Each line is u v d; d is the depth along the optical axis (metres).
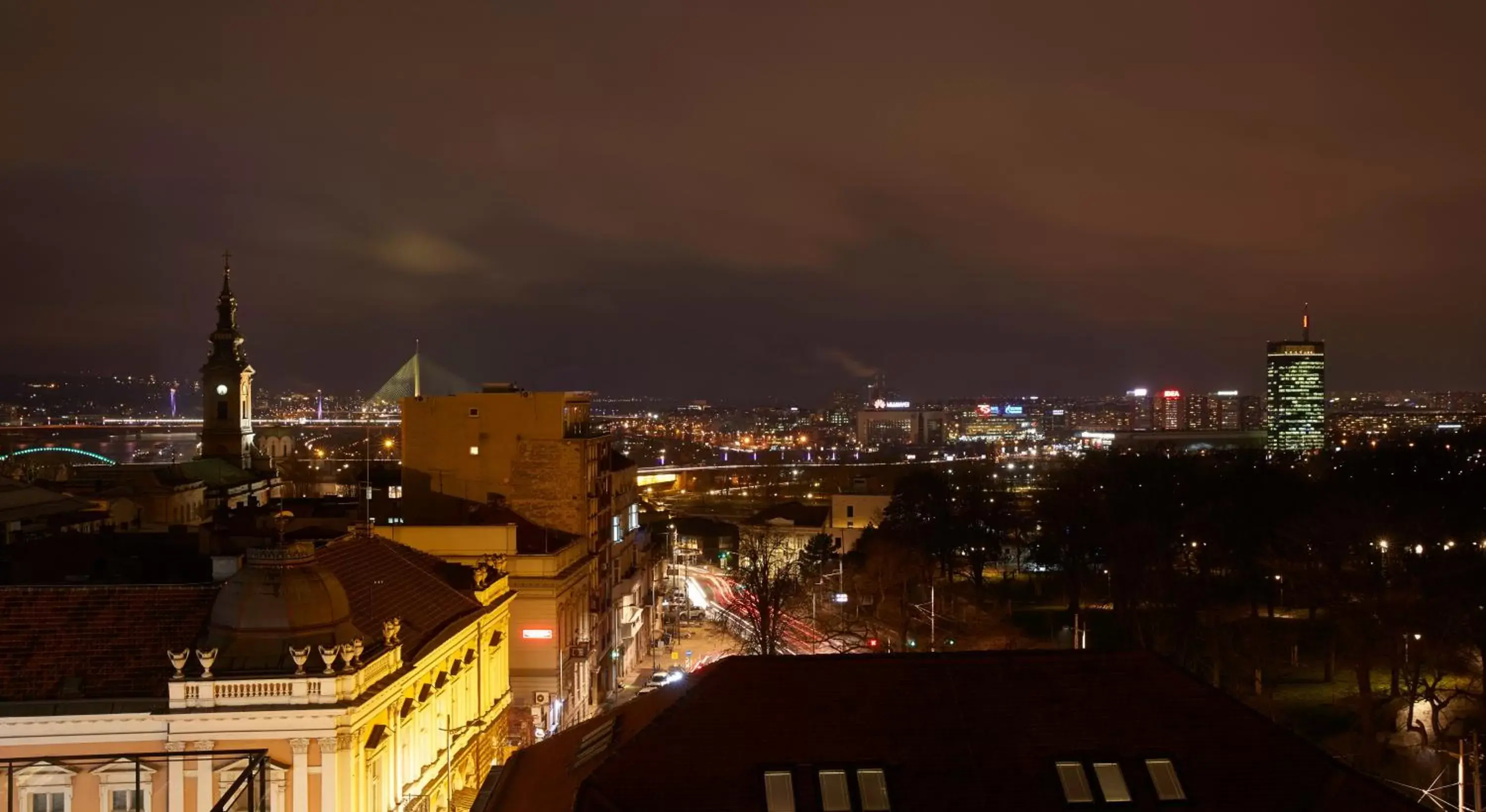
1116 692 36.44
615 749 35.84
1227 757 34.66
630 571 121.19
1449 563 89.00
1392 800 33.22
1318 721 78.12
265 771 35.78
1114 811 33.34
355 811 46.53
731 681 36.66
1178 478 152.25
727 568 188.75
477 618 65.19
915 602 140.75
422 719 56.09
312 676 45.41
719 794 33.69
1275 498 122.50
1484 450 185.25
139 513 119.69
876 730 35.31
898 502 157.38
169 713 44.44
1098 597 131.62
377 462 168.38
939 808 33.41
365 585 58.19
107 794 44.03
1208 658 93.12
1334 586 88.25
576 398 107.56
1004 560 160.00
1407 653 75.31
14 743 43.78
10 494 91.25
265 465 188.50
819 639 121.56
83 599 49.66
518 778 41.22
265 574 47.88
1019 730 35.34
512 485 103.06
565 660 85.25
